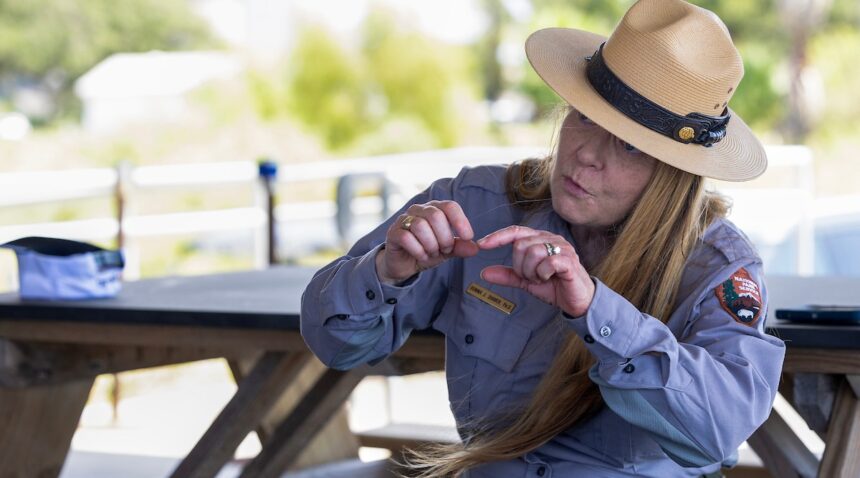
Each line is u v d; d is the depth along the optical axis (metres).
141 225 6.05
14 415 3.04
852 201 7.45
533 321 2.10
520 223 2.20
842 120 19.98
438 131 23.16
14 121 21.12
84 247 2.92
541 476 2.05
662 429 1.81
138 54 23.38
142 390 6.02
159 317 2.64
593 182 1.98
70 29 22.77
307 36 23.48
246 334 2.63
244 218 6.40
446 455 2.12
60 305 2.75
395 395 5.72
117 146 21.70
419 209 1.87
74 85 22.78
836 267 7.21
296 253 10.45
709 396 1.79
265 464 2.92
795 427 4.84
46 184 5.46
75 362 2.92
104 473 4.07
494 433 2.09
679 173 1.96
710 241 2.02
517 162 2.27
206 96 22.69
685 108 1.93
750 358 1.87
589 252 2.14
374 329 2.08
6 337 2.88
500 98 23.67
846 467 2.19
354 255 2.18
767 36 20.27
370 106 23.34
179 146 22.03
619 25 1.98
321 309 2.05
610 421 2.03
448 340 2.20
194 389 6.00
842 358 2.16
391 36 23.59
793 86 19.92
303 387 3.44
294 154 22.44
